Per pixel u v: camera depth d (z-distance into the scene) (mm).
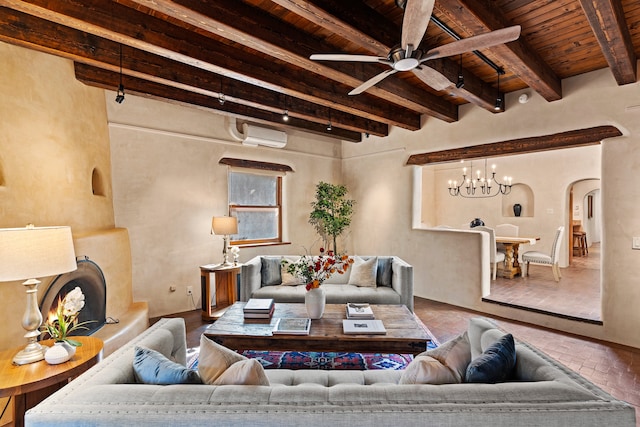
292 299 3746
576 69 3373
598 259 7879
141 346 1572
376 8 2342
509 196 7984
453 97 4273
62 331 1873
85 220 3137
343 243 6473
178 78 3246
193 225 4512
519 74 3000
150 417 1021
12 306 2143
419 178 5430
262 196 5551
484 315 4227
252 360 1306
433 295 4973
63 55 2625
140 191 4035
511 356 1421
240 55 3020
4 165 2264
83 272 2760
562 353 3047
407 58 2094
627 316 3205
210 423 1017
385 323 2701
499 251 6352
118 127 3855
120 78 3281
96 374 1300
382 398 1095
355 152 6293
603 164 3357
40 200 2551
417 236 5215
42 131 2623
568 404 1043
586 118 3441
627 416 1003
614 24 2133
